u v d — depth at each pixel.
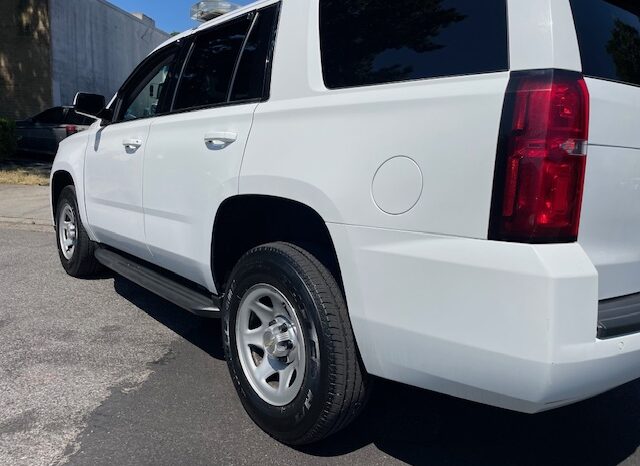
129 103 4.38
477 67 2.12
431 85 2.19
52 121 15.96
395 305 2.24
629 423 3.11
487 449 2.83
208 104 3.38
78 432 2.88
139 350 3.93
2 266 6.05
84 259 5.36
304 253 2.66
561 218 1.96
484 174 2.00
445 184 2.08
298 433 2.64
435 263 2.10
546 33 1.98
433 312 2.12
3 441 2.78
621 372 2.09
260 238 3.31
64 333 4.20
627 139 2.23
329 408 2.49
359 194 2.32
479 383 2.08
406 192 2.18
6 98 19.08
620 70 2.42
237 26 3.31
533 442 2.90
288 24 2.89
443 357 2.14
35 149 15.84
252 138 2.85
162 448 2.76
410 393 3.38
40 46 18.75
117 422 2.98
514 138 1.95
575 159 1.98
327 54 2.66
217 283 3.27
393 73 2.38
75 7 20.12
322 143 2.49
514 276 1.92
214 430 2.93
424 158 2.14
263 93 2.94
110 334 4.21
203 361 3.77
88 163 4.77
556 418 3.15
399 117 2.23
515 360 1.95
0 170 13.66
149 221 3.78
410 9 2.38
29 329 4.26
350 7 2.62
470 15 2.18
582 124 1.99
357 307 2.38
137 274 4.12
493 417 3.14
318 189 2.46
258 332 2.91
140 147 3.86
